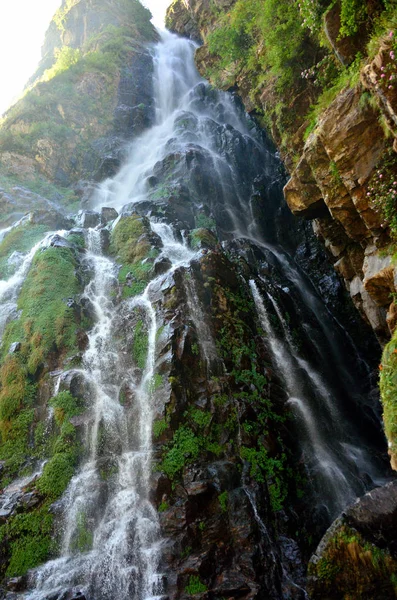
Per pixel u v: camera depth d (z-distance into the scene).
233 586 7.63
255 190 24.17
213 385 10.54
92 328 12.55
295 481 10.05
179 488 8.91
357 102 8.10
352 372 17.06
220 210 22.38
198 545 8.22
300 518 9.34
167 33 43.72
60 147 27.95
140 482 9.14
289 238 22.69
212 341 11.41
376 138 7.96
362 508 6.50
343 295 19.38
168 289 12.03
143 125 32.44
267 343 12.91
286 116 13.11
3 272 15.47
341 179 8.83
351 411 14.33
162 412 9.78
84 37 44.09
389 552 6.05
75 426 9.84
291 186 10.81
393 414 5.39
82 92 32.16
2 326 12.95
